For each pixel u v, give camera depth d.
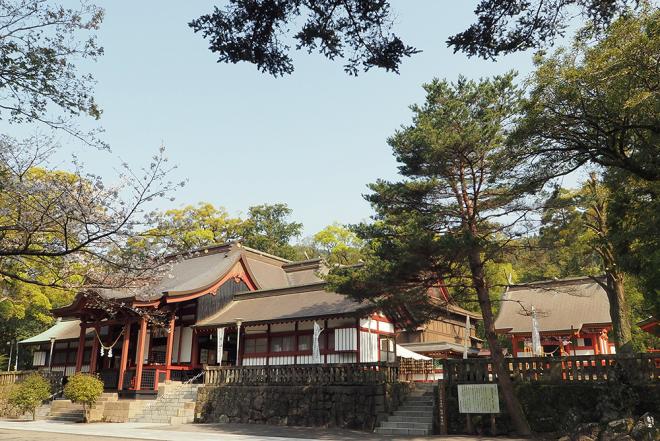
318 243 68.38
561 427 15.89
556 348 37.88
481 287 18.25
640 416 14.70
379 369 20.08
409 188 18.72
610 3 7.42
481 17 7.35
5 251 10.34
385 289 18.31
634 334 30.61
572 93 13.89
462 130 17.34
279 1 6.58
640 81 13.38
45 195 10.95
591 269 38.00
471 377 18.41
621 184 17.00
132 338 32.38
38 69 8.91
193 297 28.58
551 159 15.77
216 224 59.78
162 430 19.83
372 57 7.09
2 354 44.19
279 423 21.23
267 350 26.92
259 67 7.18
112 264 11.88
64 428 21.12
